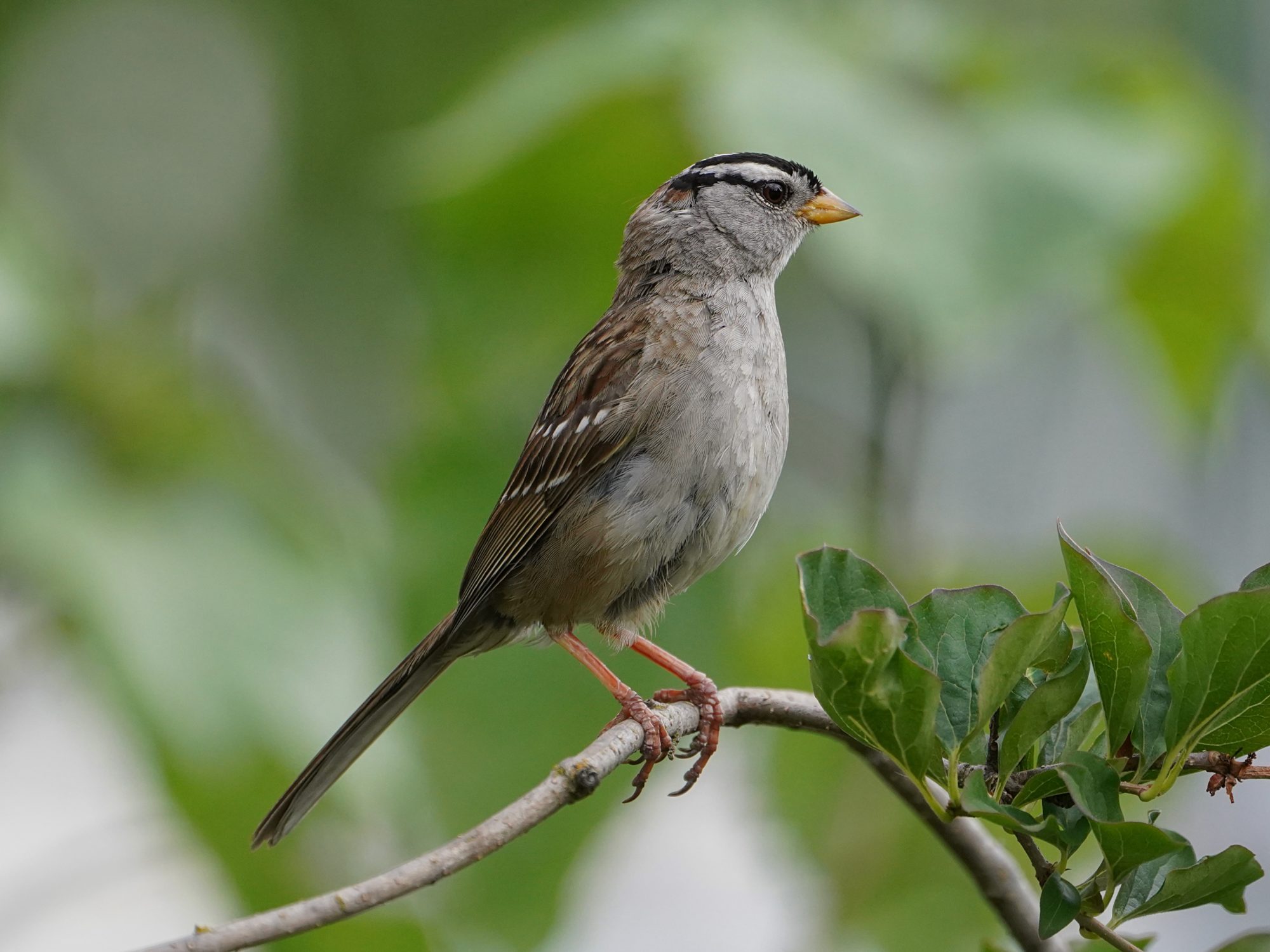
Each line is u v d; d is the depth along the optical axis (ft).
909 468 26.66
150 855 30.55
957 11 30.04
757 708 23.57
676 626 27.61
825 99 22.76
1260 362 27.55
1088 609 15.05
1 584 25.93
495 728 26.35
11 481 25.11
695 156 24.81
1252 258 25.67
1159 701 15.74
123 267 39.14
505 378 27.09
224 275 38.73
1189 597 28.55
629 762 23.82
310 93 37.22
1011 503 34.42
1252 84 31.55
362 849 27.86
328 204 37.65
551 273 27.04
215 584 25.40
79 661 26.17
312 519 27.40
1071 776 14.56
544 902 25.45
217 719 24.47
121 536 25.23
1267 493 36.42
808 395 33.88
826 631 15.93
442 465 26.78
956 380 26.61
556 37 26.78
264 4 38.32
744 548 28.94
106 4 40.34
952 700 16.10
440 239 26.71
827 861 29.45
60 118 40.04
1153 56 23.99
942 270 21.45
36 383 26.58
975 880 20.61
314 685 25.58
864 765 29.58
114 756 36.04
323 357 37.78
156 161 40.06
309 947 26.45
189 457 27.07
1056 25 31.96
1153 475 35.53
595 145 24.89
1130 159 22.67
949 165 22.40
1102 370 34.71
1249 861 15.07
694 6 24.71
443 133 25.53
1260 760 33.99
